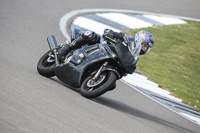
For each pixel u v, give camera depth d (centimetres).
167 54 4025
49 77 2103
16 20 3366
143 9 5403
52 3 4409
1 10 3553
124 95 2312
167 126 1861
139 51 1820
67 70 1909
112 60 1817
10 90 1502
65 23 3781
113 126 1445
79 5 4647
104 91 1744
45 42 2977
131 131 1466
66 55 2016
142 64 3441
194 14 5931
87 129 1286
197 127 2144
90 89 1805
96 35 1925
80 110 1514
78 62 1866
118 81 2591
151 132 1580
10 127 1100
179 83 3225
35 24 3425
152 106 2281
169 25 4994
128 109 1956
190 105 2700
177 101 2673
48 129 1166
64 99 1619
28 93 1534
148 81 2917
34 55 2511
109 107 1794
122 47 1811
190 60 4025
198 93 3105
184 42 4559
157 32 4550
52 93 1666
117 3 5312
